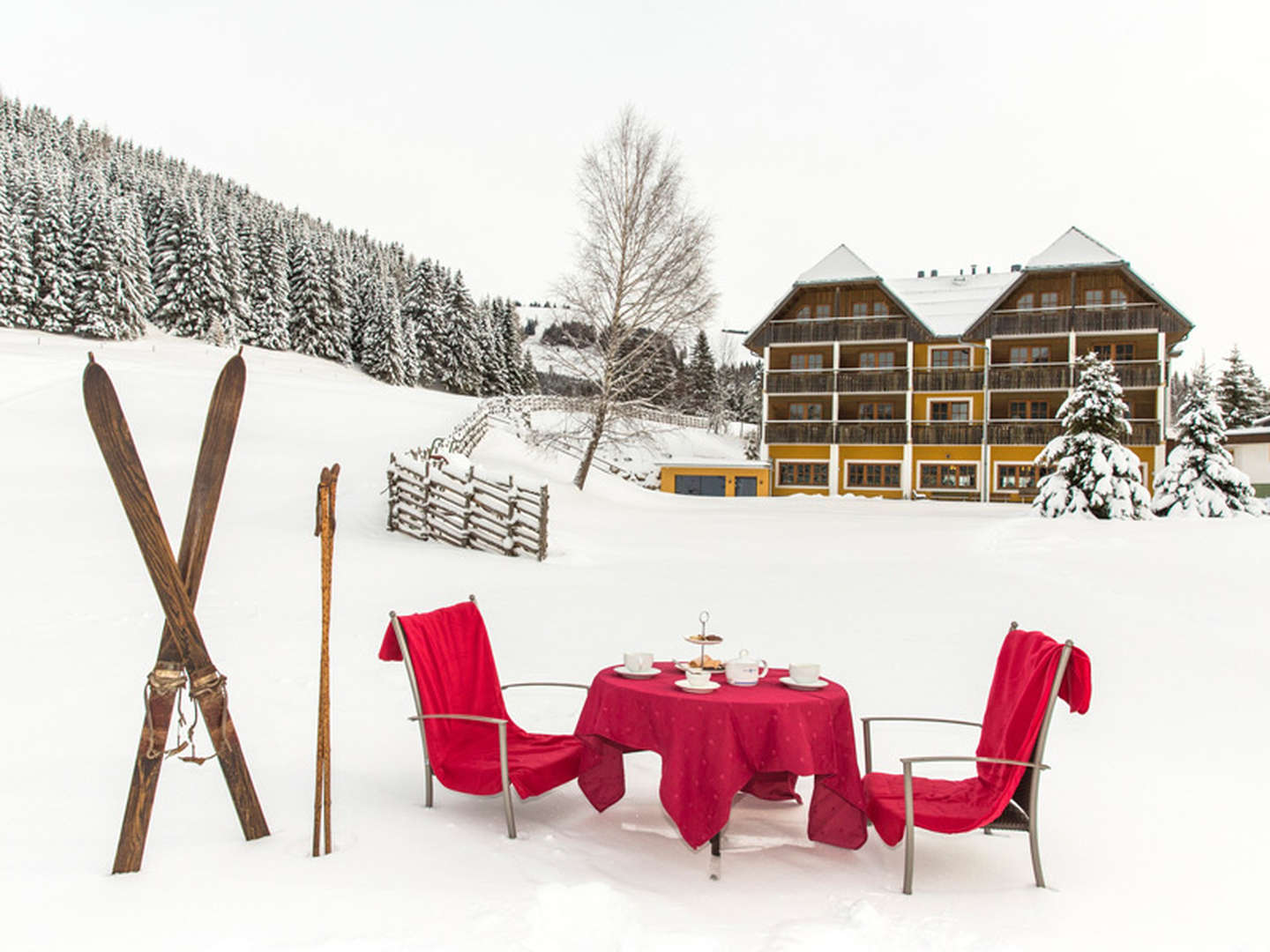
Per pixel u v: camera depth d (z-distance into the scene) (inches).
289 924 108.5
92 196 2095.2
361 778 172.2
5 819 141.9
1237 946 114.5
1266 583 382.9
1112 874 139.0
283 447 808.9
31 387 950.4
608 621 340.8
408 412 1208.2
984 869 140.8
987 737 155.4
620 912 115.5
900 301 1547.7
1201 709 232.8
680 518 917.8
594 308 1003.3
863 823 144.3
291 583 395.5
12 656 248.4
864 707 230.8
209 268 2327.8
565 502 864.9
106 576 370.9
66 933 104.7
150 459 692.7
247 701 221.0
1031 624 334.6
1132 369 1385.3
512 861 134.9
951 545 658.8
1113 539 555.2
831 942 109.5
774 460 1620.3
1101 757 198.4
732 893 128.1
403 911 113.0
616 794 156.6
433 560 501.4
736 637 315.6
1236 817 164.1
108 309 2032.5
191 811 150.3
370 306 2689.5
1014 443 1455.5
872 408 1635.1
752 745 137.8
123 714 203.3
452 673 171.5
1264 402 2237.9
